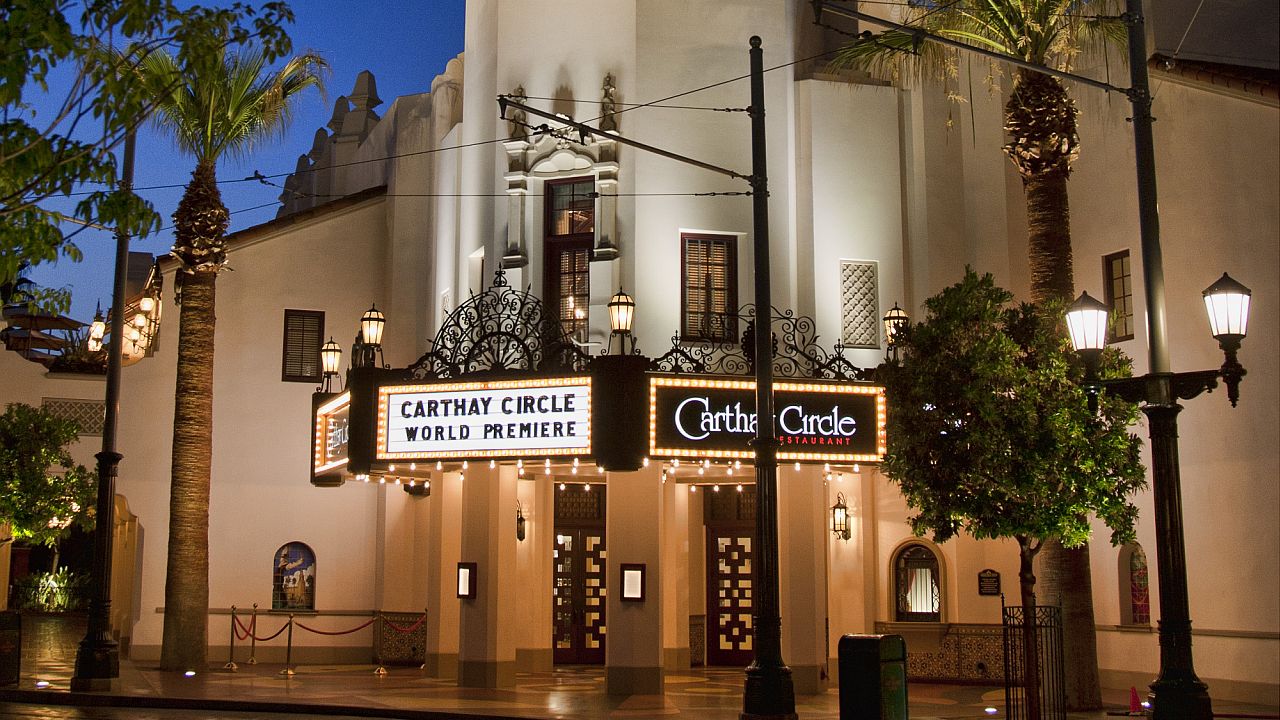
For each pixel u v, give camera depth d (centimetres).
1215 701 2025
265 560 2895
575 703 2073
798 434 2134
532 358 2203
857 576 2505
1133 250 2283
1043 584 1989
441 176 2933
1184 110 2175
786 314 2381
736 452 2125
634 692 2186
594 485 2836
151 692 2166
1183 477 2139
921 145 2558
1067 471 1585
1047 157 2044
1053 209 2044
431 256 2962
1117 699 2116
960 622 2452
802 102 2514
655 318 2353
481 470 2342
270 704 2034
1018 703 1686
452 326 2288
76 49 1105
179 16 1167
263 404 2939
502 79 2517
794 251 2458
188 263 2642
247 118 2722
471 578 2325
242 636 2859
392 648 2862
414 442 2250
